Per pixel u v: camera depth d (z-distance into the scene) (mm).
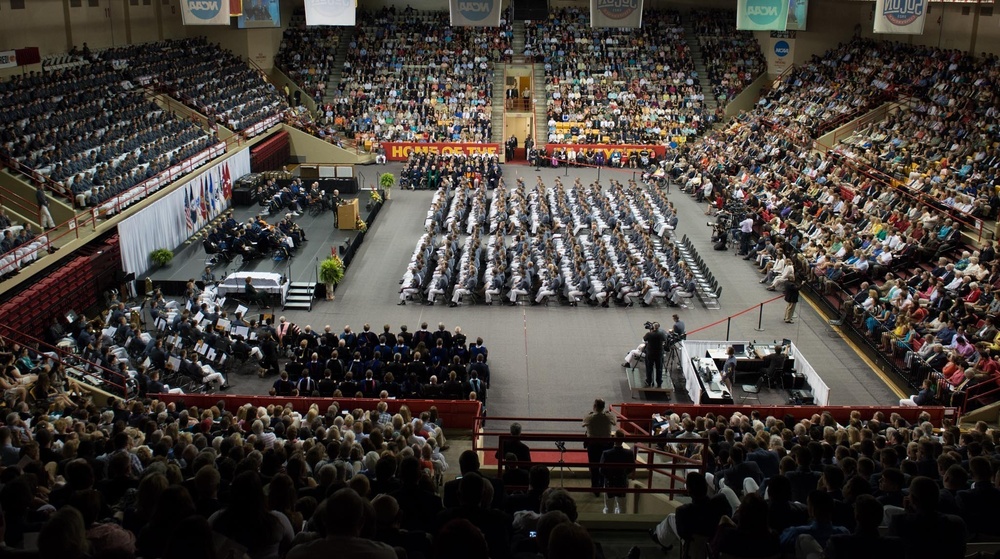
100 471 14266
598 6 45188
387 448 16812
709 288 38625
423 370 27344
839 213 42906
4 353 25641
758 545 7590
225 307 36062
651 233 46156
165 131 48000
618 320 35312
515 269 37562
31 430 19031
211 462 12500
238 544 7168
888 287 33812
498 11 45438
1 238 30938
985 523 10305
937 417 24375
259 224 41719
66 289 33125
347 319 35062
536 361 31312
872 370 30828
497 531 8125
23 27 46094
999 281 30984
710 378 28234
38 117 41656
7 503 8648
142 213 39031
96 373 27578
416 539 7930
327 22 46938
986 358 27156
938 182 41875
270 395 25828
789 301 34719
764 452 15453
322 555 5957
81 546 6020
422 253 38562
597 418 17109
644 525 11617
